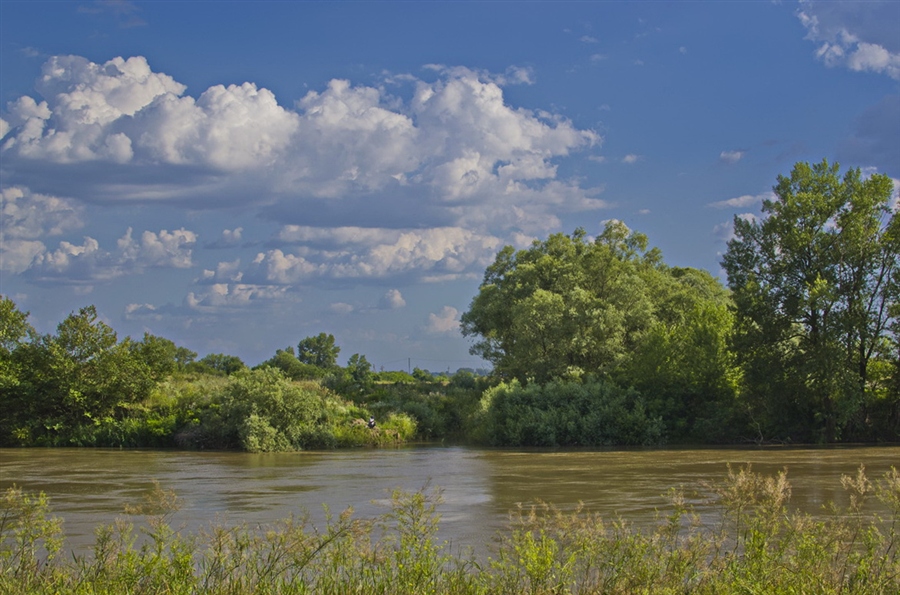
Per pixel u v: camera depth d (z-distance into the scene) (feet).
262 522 53.16
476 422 171.73
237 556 30.58
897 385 148.56
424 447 152.15
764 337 148.46
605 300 201.05
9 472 95.71
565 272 212.84
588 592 28.45
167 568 28.60
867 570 29.25
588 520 33.27
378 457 122.21
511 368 192.44
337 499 67.31
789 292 148.36
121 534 33.19
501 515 56.18
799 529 31.14
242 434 140.36
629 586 28.30
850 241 146.20
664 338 166.09
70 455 127.34
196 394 161.99
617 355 180.04
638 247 242.78
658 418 152.97
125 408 158.81
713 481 77.82
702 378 159.02
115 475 91.25
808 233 147.84
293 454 131.23
